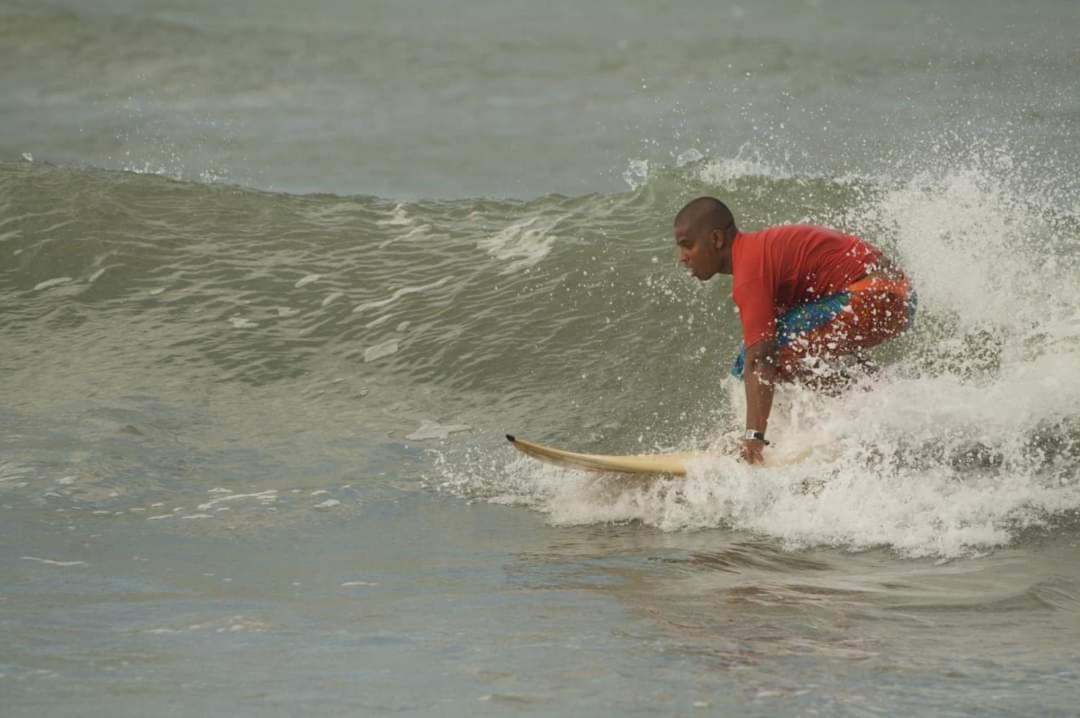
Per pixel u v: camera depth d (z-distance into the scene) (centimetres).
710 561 1823
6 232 3375
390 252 3375
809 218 3384
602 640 1437
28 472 2233
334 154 5569
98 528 1983
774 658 1365
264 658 1368
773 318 2123
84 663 1345
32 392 2672
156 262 3303
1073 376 2391
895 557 1839
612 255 3231
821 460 2147
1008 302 2775
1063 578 1700
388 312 3059
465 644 1422
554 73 7394
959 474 2114
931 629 1476
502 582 1716
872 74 7025
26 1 8362
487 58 7775
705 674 1308
